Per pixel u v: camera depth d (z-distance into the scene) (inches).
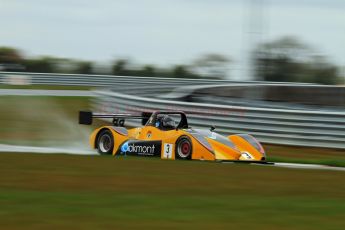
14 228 793.6
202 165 1551.4
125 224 830.5
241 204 1006.4
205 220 871.7
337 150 2346.2
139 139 1893.5
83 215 880.3
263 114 2480.3
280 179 1341.0
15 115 3319.4
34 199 992.2
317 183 1301.7
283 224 861.2
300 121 2412.6
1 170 1323.8
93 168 1398.9
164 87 4753.9
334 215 936.3
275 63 7396.7
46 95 4783.5
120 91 4062.5
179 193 1101.7
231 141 1791.3
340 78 6953.7
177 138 1776.6
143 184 1192.8
